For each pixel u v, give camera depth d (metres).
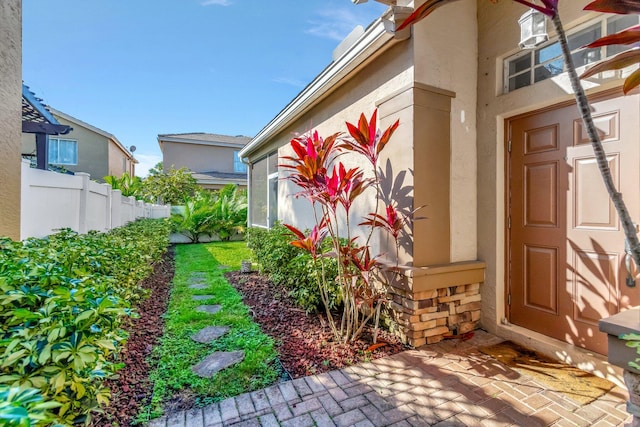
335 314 4.09
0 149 2.82
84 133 16.59
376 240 3.90
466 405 2.26
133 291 3.75
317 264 3.82
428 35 3.28
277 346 3.17
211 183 19.09
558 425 2.06
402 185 3.33
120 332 1.98
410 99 3.21
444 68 3.39
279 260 4.90
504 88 3.39
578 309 2.80
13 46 3.01
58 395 1.41
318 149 3.33
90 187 4.84
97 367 1.57
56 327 1.37
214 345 3.19
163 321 3.86
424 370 2.73
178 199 16.48
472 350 3.08
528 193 3.19
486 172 3.49
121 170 20.23
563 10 2.81
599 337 2.66
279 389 2.46
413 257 3.20
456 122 3.46
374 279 3.67
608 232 2.60
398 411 2.21
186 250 9.89
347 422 2.10
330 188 3.05
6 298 1.46
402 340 3.29
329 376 2.64
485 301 3.50
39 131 6.95
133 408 2.21
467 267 3.39
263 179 9.00
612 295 2.57
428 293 3.25
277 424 2.08
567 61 1.18
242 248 10.32
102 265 2.74
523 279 3.25
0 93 2.82
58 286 1.78
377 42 3.43
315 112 5.54
